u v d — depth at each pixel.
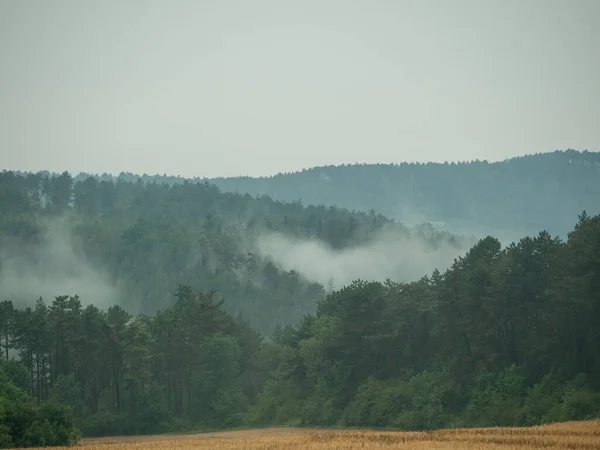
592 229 164.75
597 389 147.50
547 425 119.38
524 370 169.12
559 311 159.62
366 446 99.88
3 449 121.94
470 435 109.62
